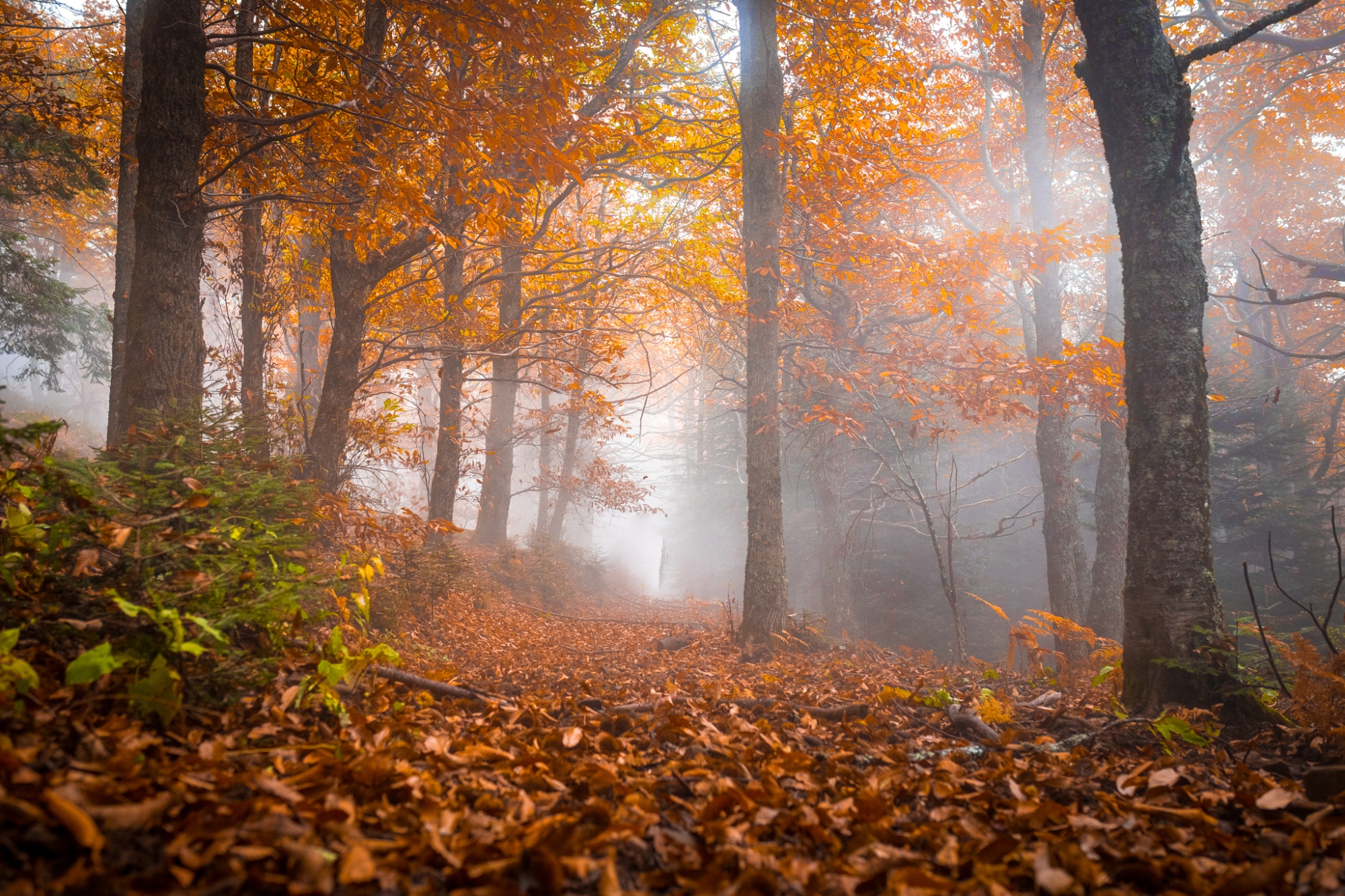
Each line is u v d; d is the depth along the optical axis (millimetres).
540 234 11617
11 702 1945
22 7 13688
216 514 3375
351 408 11125
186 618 2449
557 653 10336
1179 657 4895
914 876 1747
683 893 1778
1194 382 5273
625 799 2338
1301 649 4297
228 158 9312
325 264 14812
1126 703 5113
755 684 6363
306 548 3873
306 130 7531
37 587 2668
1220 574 18312
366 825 1957
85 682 2104
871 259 12422
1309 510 17797
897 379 12398
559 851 1838
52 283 16656
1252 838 2398
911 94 14648
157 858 1518
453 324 14117
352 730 2809
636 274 14391
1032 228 14047
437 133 7328
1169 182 5352
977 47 16125
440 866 1752
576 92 9336
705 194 16375
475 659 8328
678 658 9305
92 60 18531
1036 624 7258
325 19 8969
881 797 2600
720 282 15914
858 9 12320
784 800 2449
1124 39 5500
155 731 2305
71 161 13992
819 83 13500
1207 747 3938
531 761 2752
